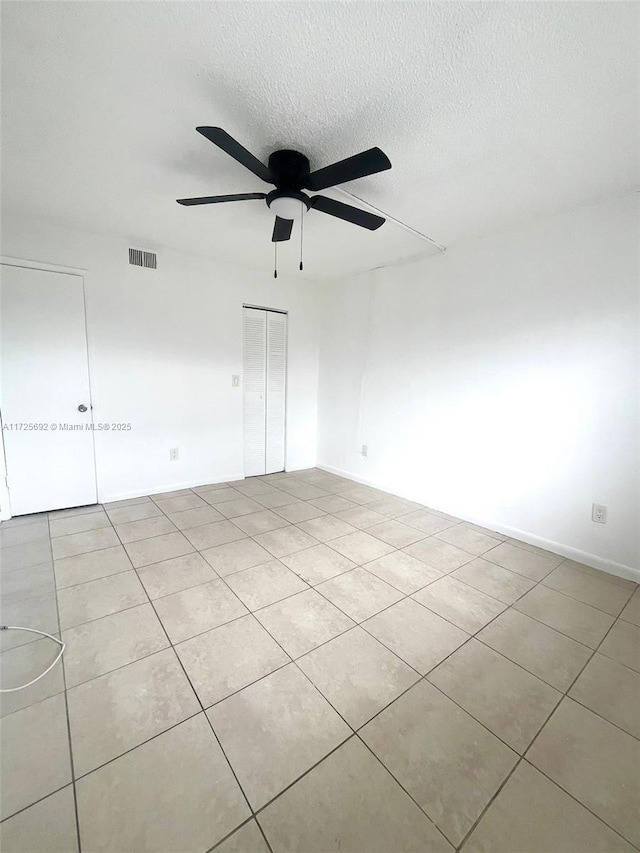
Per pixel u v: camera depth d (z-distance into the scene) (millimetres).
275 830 969
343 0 1080
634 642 1694
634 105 1474
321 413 4605
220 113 1560
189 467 3748
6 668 1462
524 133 1654
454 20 1136
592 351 2342
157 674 1451
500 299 2766
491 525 2930
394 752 1178
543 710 1339
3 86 1419
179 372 3551
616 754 1188
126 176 2098
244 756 1151
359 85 1386
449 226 2654
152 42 1233
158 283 3318
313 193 2211
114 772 1094
